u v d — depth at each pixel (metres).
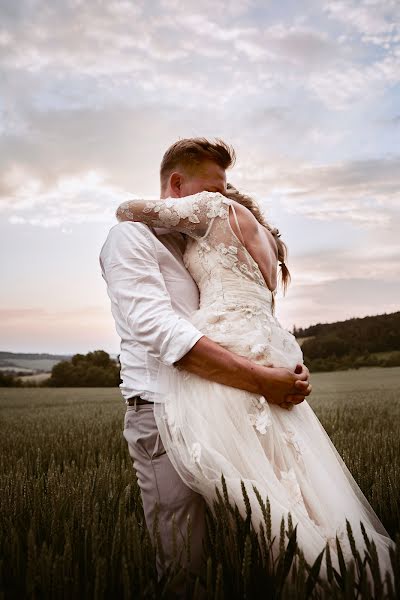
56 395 34.34
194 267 2.24
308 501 1.96
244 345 2.06
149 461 2.06
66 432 7.48
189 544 1.77
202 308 2.17
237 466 1.92
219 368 1.99
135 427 2.10
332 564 1.80
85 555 1.89
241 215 2.23
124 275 2.10
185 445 1.96
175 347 1.95
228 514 1.84
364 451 4.38
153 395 2.03
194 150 2.33
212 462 1.89
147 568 1.82
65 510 2.45
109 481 3.13
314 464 2.04
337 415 9.43
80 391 43.00
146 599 1.73
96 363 55.91
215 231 2.17
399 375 42.19
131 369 2.12
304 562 1.65
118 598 1.77
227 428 1.96
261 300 2.18
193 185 2.35
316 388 30.28
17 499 2.54
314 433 2.22
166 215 2.18
